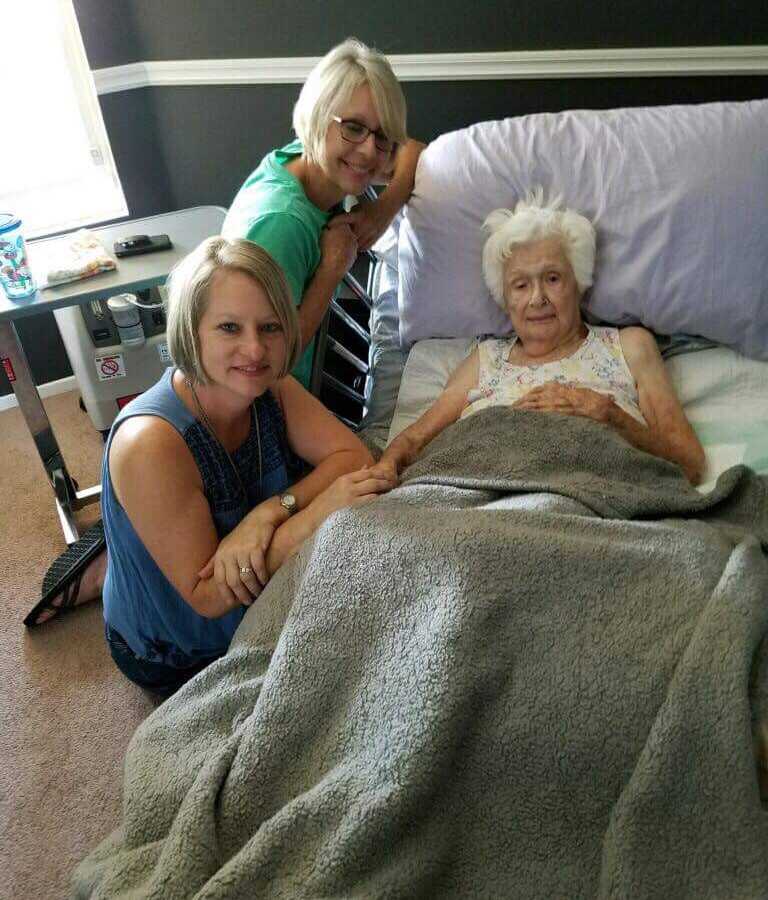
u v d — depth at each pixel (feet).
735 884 2.71
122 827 3.16
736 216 5.13
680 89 7.09
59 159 7.61
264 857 2.74
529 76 7.08
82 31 6.74
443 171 5.58
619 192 5.30
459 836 3.01
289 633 3.36
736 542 3.79
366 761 2.99
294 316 3.86
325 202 5.32
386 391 6.00
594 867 2.88
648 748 2.86
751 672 3.15
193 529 3.88
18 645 5.74
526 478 4.26
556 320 5.21
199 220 6.36
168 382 4.03
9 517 6.93
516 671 3.17
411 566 3.37
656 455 4.85
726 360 5.46
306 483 4.31
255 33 6.94
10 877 4.39
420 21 6.86
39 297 5.40
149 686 5.04
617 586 3.32
